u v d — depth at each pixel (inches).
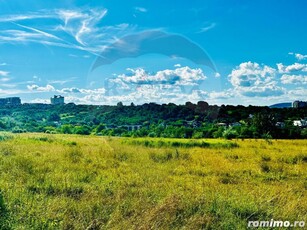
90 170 320.2
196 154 421.4
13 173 306.3
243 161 471.5
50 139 642.8
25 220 174.1
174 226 171.6
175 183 276.8
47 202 209.3
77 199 231.1
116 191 243.3
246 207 202.1
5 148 504.1
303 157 523.5
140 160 323.6
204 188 267.3
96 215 189.6
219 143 568.4
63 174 306.5
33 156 425.7
